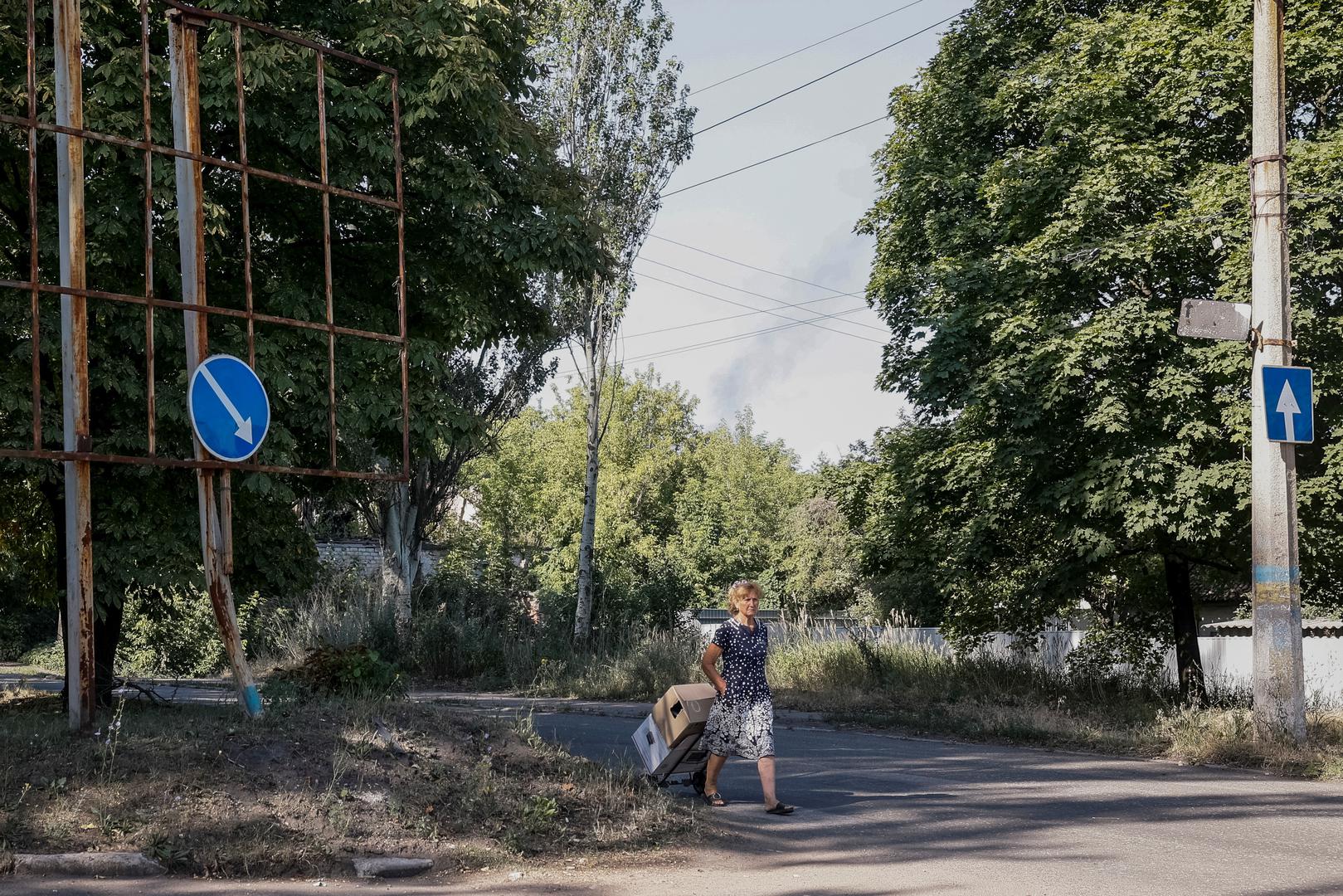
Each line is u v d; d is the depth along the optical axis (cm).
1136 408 1847
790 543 5525
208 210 1338
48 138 1293
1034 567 2189
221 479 887
